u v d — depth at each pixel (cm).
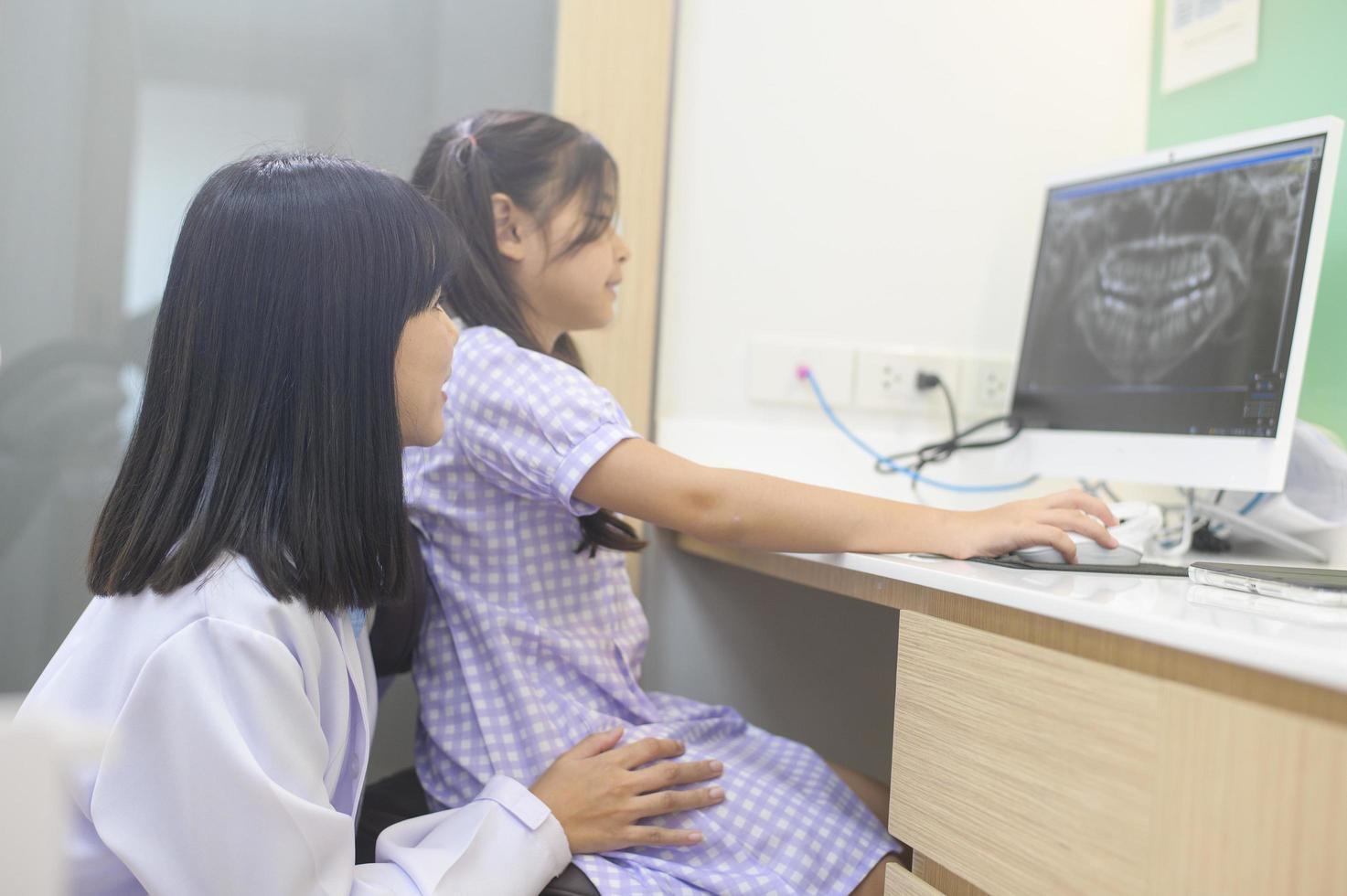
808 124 147
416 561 97
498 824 79
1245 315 106
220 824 63
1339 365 116
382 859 77
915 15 150
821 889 84
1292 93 124
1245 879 48
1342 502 105
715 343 145
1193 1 141
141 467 74
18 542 121
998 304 153
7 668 121
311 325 73
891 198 150
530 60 138
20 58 120
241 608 67
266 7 128
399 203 79
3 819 39
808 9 147
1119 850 56
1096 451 120
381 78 133
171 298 75
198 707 64
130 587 71
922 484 148
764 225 146
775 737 106
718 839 86
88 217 122
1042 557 83
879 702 150
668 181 144
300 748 67
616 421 93
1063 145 154
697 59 145
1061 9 153
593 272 108
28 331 121
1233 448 105
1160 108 149
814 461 146
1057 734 61
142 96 124
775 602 147
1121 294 121
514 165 105
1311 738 45
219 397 73
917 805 75
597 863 82
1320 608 58
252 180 76
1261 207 107
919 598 78
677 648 144
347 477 74
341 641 79
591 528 98
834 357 147
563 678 96
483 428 94
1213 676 51
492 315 102
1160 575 81
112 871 65
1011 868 64
